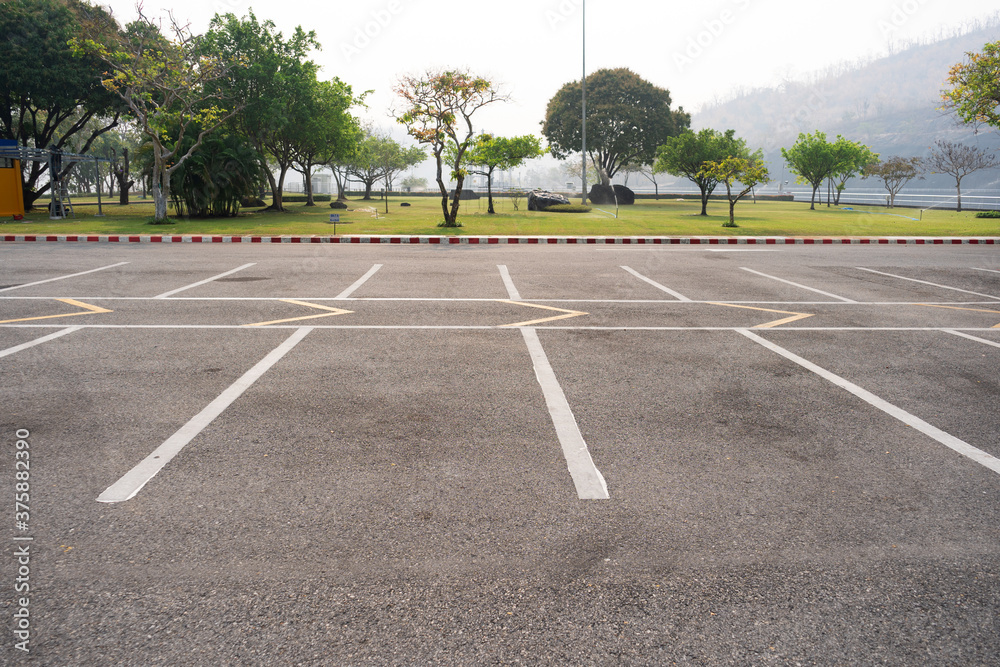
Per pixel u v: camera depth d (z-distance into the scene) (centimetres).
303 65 3528
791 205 5856
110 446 411
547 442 424
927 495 357
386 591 267
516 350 668
